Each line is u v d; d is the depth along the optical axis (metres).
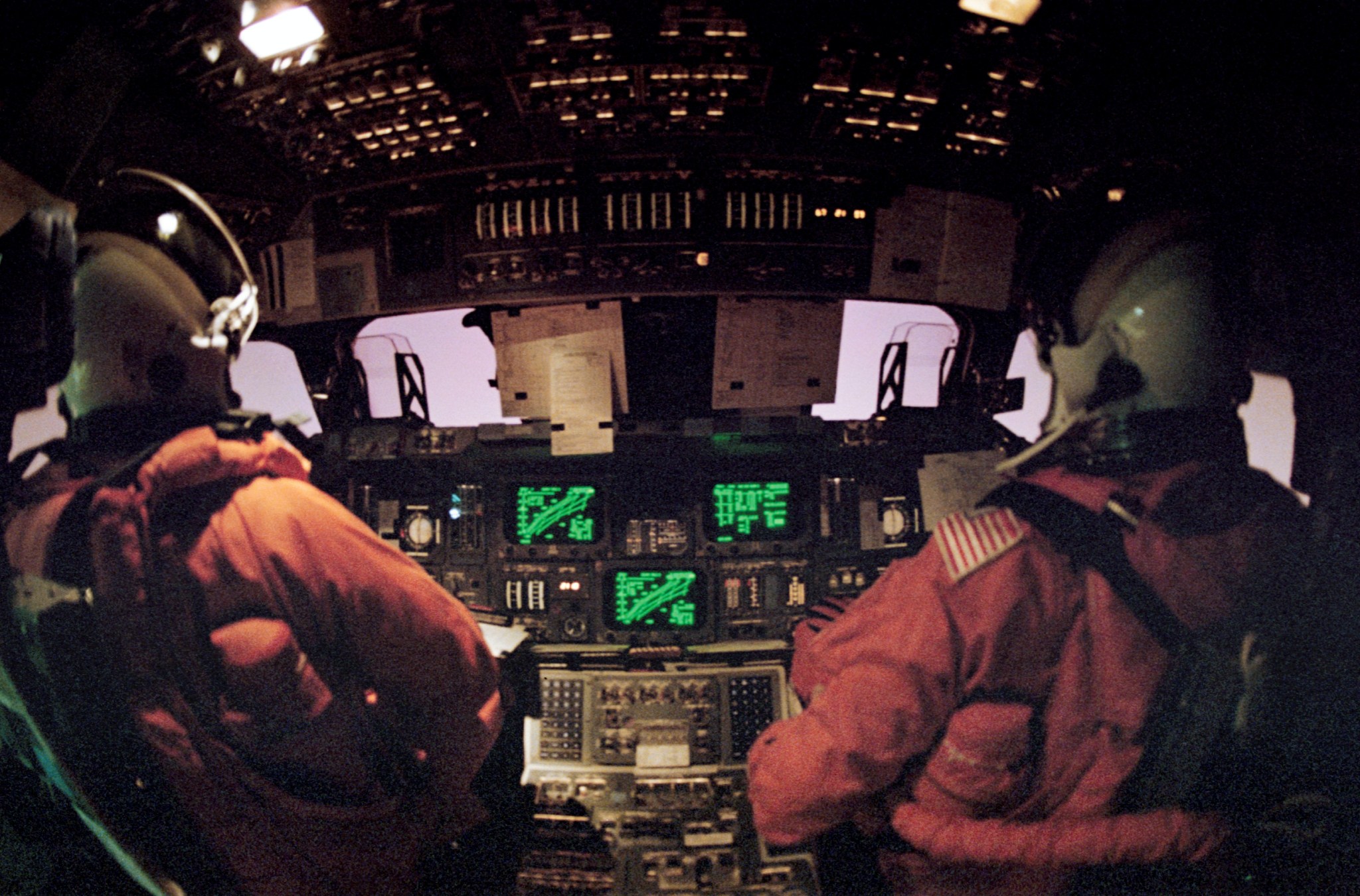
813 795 1.71
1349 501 1.66
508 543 2.37
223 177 2.06
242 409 1.62
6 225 1.54
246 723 1.48
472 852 1.97
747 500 2.35
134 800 1.54
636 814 2.07
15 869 1.76
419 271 2.25
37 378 1.52
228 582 1.45
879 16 1.64
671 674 2.22
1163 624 1.59
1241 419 1.63
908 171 2.10
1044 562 1.60
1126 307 1.62
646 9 1.65
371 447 2.38
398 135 1.99
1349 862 1.63
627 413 2.41
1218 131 1.65
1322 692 1.60
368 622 1.55
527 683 2.25
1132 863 1.65
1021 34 1.64
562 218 2.16
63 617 1.44
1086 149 1.78
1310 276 1.69
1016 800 1.67
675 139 2.02
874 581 2.34
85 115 1.65
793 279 2.18
